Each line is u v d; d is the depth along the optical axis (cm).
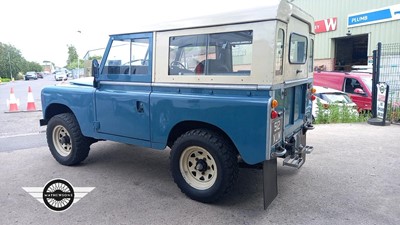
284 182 466
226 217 365
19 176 491
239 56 357
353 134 766
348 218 361
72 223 353
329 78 1180
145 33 422
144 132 430
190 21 384
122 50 450
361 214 370
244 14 347
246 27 348
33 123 956
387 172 503
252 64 346
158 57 413
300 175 493
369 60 1758
